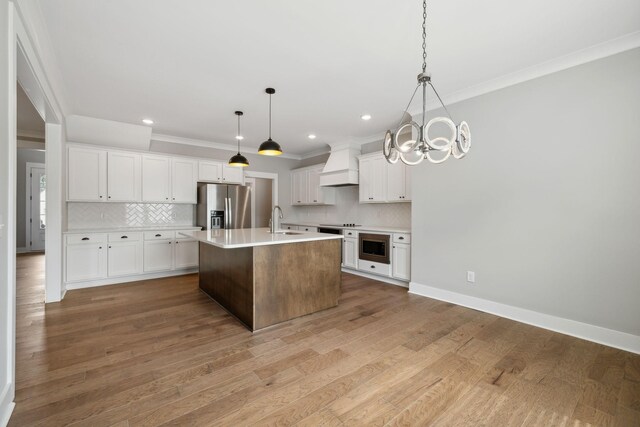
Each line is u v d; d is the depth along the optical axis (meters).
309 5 1.99
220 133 5.12
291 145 6.07
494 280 3.16
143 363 2.14
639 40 2.29
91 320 2.95
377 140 5.27
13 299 1.66
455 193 3.48
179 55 2.60
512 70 2.89
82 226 4.64
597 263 2.52
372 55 2.62
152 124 4.56
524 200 2.93
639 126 2.32
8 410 1.57
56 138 3.50
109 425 1.53
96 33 2.27
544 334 2.67
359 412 1.65
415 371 2.06
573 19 2.13
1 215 1.50
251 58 2.66
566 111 2.67
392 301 3.62
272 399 1.75
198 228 5.16
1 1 1.49
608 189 2.46
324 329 2.78
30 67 2.04
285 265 2.97
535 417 1.62
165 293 3.91
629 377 2.00
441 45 2.46
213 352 2.32
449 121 1.70
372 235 4.69
